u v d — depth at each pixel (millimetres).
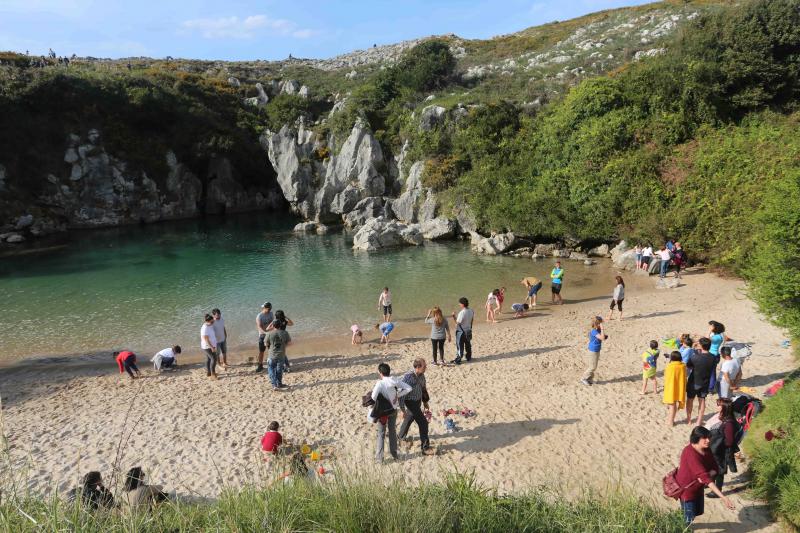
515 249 31781
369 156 42781
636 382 12914
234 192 56094
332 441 10625
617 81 32375
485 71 54625
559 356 15211
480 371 14367
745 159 25188
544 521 6316
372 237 33875
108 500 5785
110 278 27297
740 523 7348
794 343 13641
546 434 10438
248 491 6203
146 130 50938
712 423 8758
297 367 15461
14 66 50938
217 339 15062
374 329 18953
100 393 13836
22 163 43469
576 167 30734
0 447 5660
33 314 21188
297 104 55094
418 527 5391
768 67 31172
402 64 51625
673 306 19438
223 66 78500
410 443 10258
